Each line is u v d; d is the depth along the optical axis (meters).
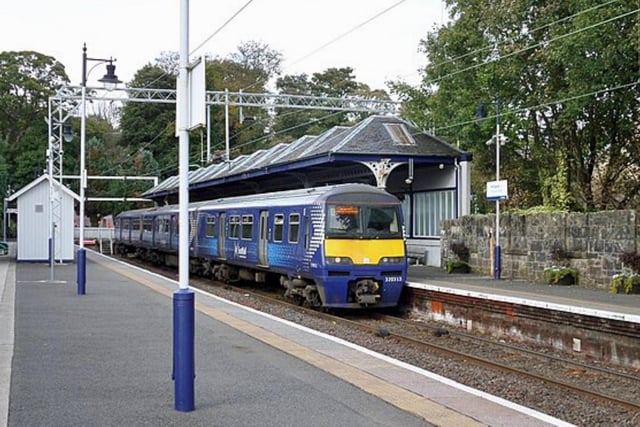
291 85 72.81
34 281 25.00
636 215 19.20
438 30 30.53
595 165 29.69
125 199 56.03
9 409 7.91
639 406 10.02
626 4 22.39
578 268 21.02
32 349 11.61
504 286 20.62
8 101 63.53
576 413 9.87
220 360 10.89
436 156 26.41
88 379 9.44
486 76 26.59
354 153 25.30
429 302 19.55
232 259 26.58
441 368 12.80
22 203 35.88
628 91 24.77
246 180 35.22
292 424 7.46
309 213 20.14
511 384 11.60
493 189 23.19
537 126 28.75
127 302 18.64
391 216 19.97
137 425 7.34
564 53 23.12
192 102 8.01
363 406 8.23
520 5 25.64
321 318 19.25
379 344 15.09
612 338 13.62
